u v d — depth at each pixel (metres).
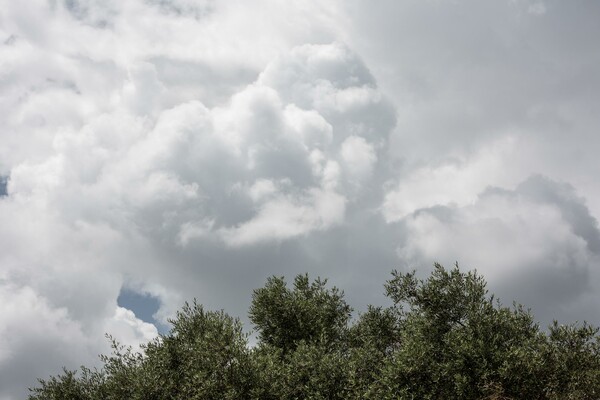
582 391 19.98
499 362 20.55
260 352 25.28
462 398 20.39
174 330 27.88
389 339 28.45
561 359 20.73
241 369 23.58
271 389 23.56
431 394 20.73
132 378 25.66
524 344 21.42
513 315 22.61
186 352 26.22
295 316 28.67
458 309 24.00
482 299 23.52
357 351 25.05
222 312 27.52
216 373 23.91
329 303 30.55
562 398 19.92
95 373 28.55
